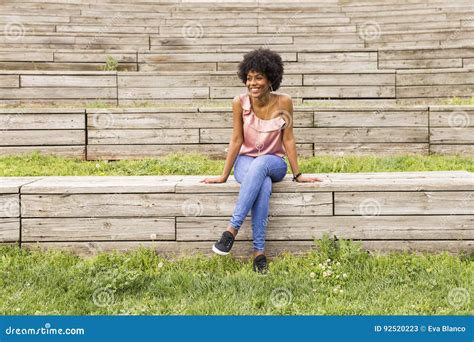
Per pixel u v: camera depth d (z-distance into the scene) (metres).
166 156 5.12
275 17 8.86
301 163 4.70
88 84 6.05
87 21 8.49
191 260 3.42
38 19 8.33
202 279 3.17
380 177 3.77
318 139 5.21
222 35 8.45
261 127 3.51
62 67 6.79
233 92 6.14
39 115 5.17
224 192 3.51
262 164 3.35
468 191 3.48
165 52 6.89
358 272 3.20
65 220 3.54
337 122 5.20
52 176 4.15
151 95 6.12
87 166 4.84
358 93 6.20
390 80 6.17
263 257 3.33
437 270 3.21
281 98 3.53
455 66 6.69
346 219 3.50
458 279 3.08
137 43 7.94
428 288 3.03
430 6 8.88
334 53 6.71
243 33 8.58
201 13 8.95
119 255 3.45
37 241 3.55
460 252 3.48
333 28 8.58
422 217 3.49
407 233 3.49
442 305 2.84
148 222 3.53
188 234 3.52
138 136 5.21
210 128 5.20
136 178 3.91
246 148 3.57
